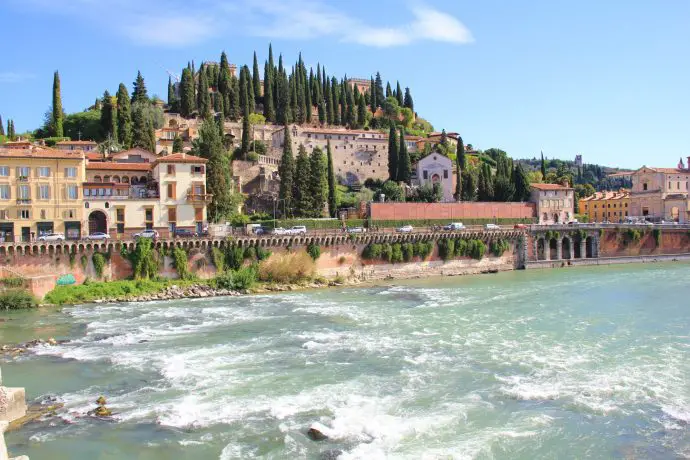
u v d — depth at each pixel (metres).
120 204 106.38
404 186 172.88
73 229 103.00
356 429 35.25
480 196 173.12
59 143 148.88
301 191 135.50
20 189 99.44
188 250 98.50
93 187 107.44
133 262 94.94
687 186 193.50
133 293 89.25
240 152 168.12
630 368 47.28
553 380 44.47
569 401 40.12
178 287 93.31
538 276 116.62
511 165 190.25
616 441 34.25
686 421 36.81
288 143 139.00
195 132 178.50
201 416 37.75
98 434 35.28
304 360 50.66
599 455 32.59
